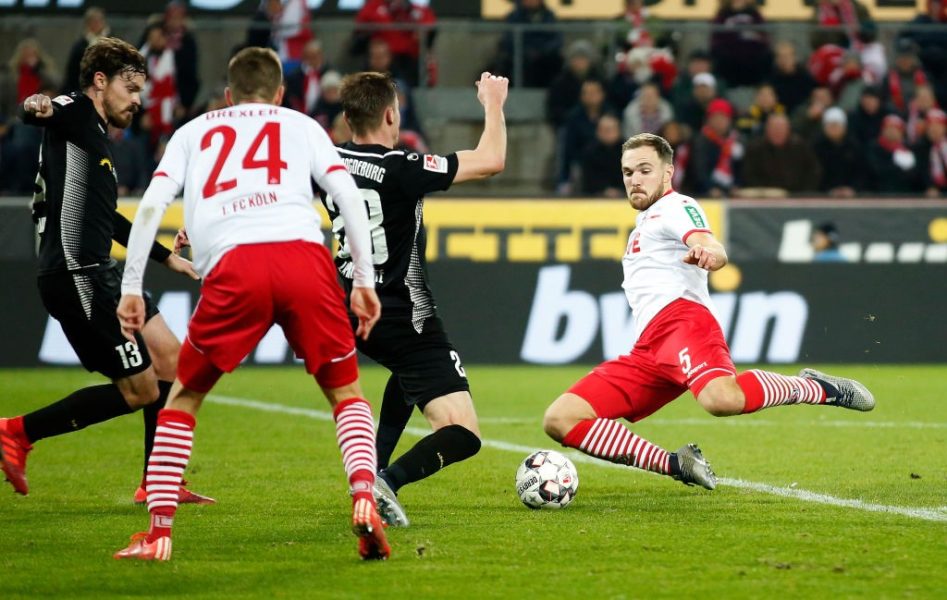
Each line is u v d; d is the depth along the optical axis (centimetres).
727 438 3322
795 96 6109
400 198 2120
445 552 1806
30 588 1591
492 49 6384
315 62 5838
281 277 1714
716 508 2211
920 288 5562
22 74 5766
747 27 6094
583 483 2548
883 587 1580
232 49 6047
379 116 2147
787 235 5556
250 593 1560
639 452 2334
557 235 5516
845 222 5572
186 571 1684
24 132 5594
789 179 5772
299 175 1758
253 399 4303
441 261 5469
